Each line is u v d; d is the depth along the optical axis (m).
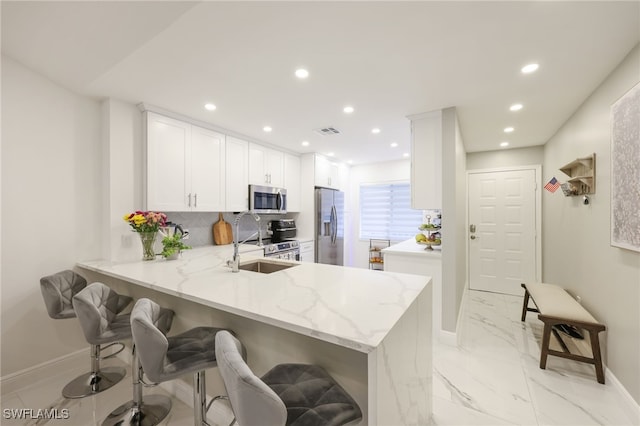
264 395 0.74
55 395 1.94
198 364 1.26
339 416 0.95
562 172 3.20
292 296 1.41
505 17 1.44
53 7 1.39
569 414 1.73
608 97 2.03
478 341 2.69
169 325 1.67
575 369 2.20
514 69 1.96
